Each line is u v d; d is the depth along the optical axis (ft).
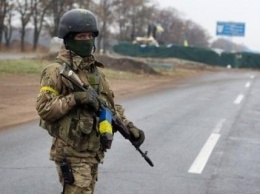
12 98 50.47
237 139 32.78
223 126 38.27
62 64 11.28
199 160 25.88
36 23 265.95
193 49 181.06
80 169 11.26
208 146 29.81
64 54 11.43
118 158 25.44
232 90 74.49
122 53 192.95
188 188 20.66
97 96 11.14
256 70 172.55
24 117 38.68
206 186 21.09
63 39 11.37
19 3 261.24
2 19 261.85
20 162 23.86
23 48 260.62
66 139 11.12
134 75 101.09
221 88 77.97
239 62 177.58
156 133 33.88
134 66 111.45
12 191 19.30
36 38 268.00
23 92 56.44
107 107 11.41
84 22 11.12
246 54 177.58
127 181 21.27
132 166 23.91
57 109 10.77
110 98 12.03
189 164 24.89
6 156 25.03
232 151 28.71
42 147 27.45
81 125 11.05
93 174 11.92
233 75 124.98
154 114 43.86
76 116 11.10
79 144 11.15
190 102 55.31
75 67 11.26
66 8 266.77
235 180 22.31
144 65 113.29
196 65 166.91
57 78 11.14
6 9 263.70
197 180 21.97
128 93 63.82
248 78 111.34
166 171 23.27
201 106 51.62
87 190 11.36
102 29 300.40
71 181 11.18
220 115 44.91
